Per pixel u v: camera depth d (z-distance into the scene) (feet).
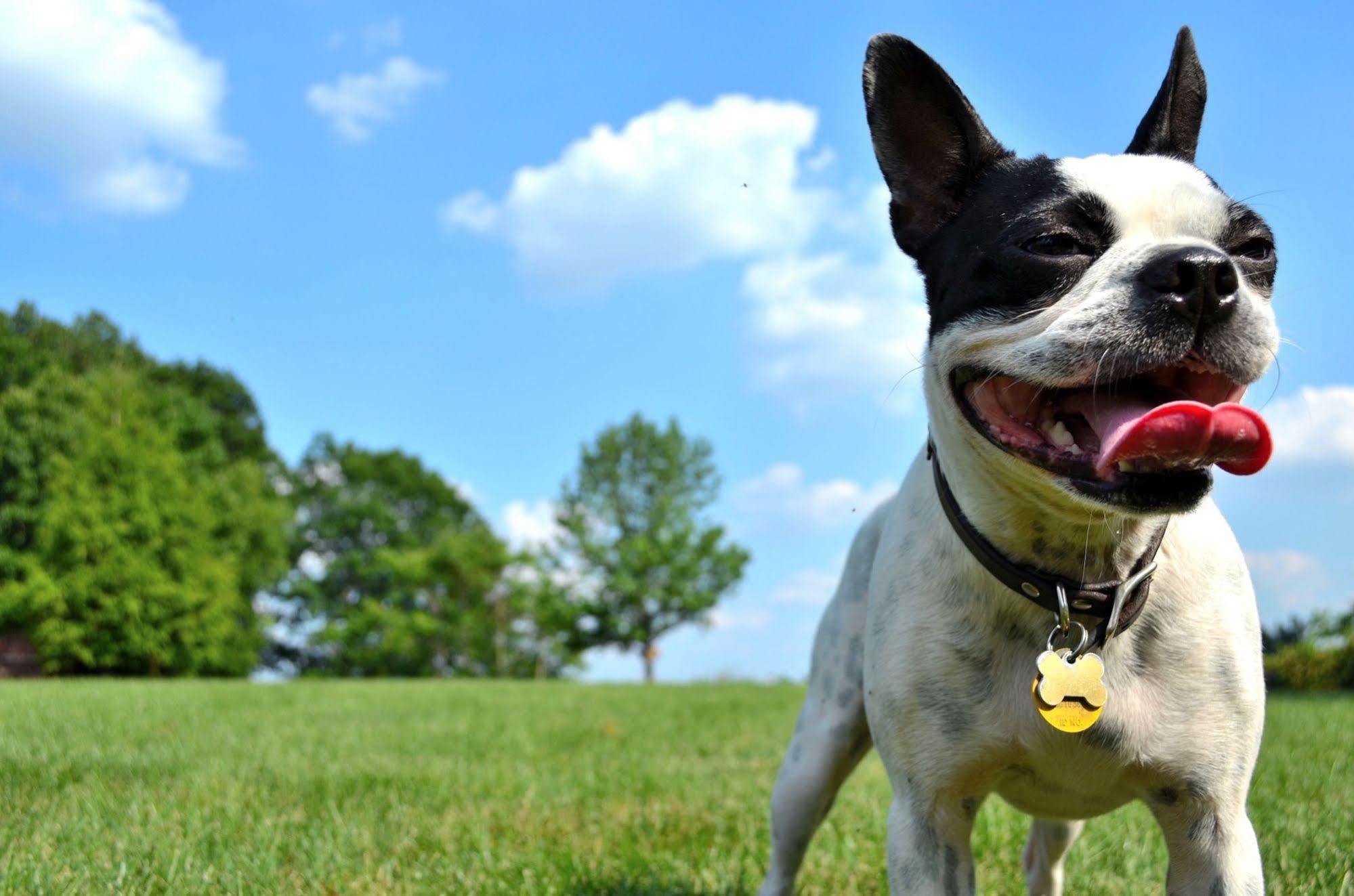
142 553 19.80
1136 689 1.95
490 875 2.77
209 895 2.54
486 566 30.48
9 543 21.04
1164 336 1.73
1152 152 2.18
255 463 28.43
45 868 2.58
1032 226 1.90
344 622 32.30
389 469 35.45
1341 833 2.84
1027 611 1.98
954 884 2.05
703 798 3.75
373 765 4.47
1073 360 1.77
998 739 2.01
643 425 29.94
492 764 4.57
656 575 28.66
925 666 2.04
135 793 3.48
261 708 7.52
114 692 8.79
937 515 2.08
